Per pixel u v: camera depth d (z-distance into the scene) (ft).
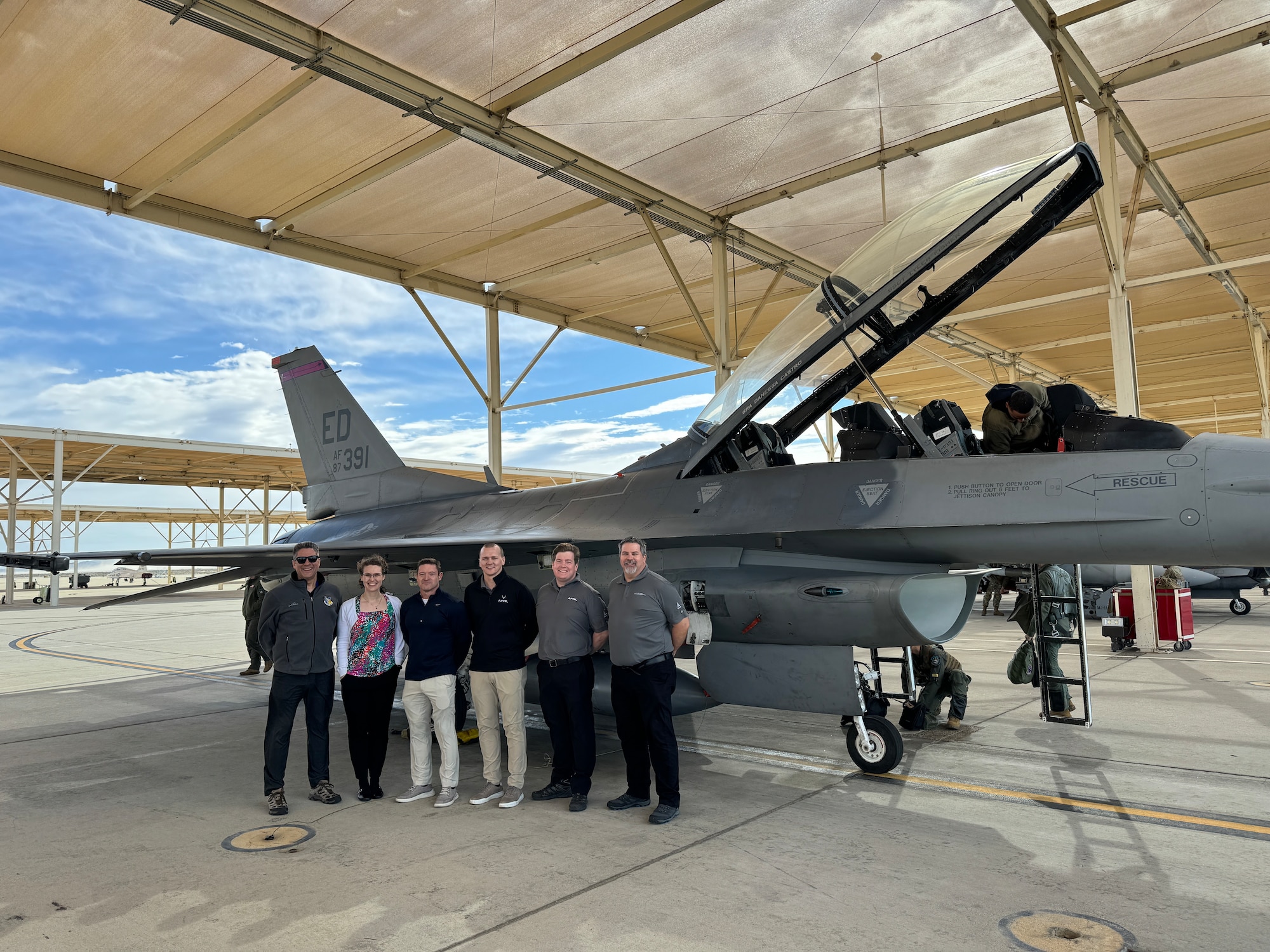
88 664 40.01
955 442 16.42
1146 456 14.25
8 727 24.26
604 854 12.40
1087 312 63.57
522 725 15.39
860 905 10.34
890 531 16.22
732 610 17.08
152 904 10.86
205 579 23.75
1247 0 27.73
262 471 115.65
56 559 20.02
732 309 61.67
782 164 37.91
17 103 30.40
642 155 36.45
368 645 15.69
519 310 57.47
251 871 11.96
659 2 26.45
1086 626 43.75
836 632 15.76
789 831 13.30
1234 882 10.89
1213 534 13.39
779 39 28.58
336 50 27.61
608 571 20.56
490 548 15.46
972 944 9.24
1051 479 14.90
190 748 20.90
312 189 38.52
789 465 18.39
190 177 36.88
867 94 32.27
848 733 17.08
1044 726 20.47
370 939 9.67
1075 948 9.06
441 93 30.71
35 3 25.07
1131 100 34.04
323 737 15.71
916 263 15.75
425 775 15.74
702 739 20.42
